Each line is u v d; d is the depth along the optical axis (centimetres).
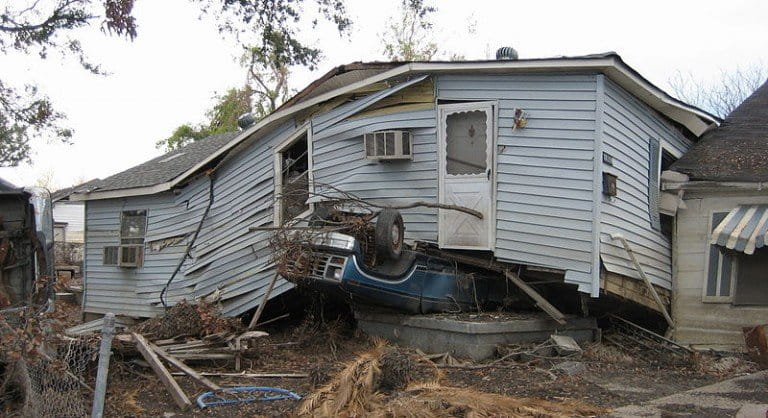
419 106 1019
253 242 1226
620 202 949
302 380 785
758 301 997
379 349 751
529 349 888
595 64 873
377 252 938
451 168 998
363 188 1070
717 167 1057
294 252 918
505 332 901
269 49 1348
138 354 800
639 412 613
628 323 1041
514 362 852
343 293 914
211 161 1319
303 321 1140
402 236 964
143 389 726
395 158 1012
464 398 625
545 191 923
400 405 599
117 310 1571
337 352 971
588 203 891
